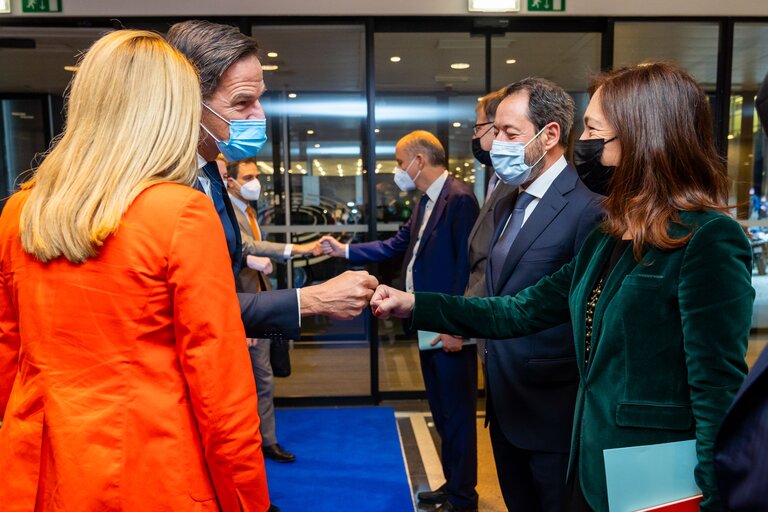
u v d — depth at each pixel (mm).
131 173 922
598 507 1037
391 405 3902
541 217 1592
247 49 1277
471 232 2266
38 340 924
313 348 4164
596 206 1534
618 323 1024
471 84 3875
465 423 2402
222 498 962
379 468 2895
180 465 915
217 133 1301
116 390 898
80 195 903
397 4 3539
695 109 1034
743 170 4137
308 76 3879
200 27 1272
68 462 879
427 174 2600
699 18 3660
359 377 4098
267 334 1338
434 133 3910
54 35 3777
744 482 613
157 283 907
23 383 957
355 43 3812
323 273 4082
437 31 3727
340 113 3926
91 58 971
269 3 3516
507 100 1683
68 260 906
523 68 3857
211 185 1351
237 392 934
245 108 1307
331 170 3969
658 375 993
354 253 3018
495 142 1686
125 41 978
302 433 3377
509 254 1623
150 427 900
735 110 4004
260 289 2855
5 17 3518
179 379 938
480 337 1398
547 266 1561
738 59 3863
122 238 897
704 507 893
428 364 2557
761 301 4621
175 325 919
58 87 5355
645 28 3736
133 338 904
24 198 1014
